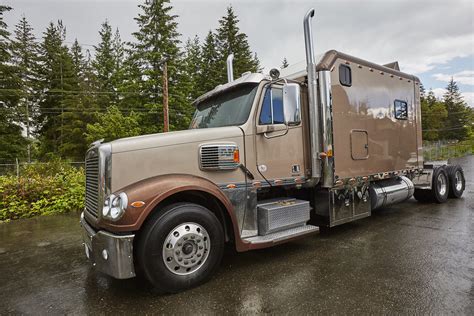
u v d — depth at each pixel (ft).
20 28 121.39
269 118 13.83
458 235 16.05
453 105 244.63
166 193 10.19
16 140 79.05
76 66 121.29
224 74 116.78
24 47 113.50
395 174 20.56
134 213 9.66
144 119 88.43
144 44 89.66
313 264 12.66
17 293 11.02
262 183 13.42
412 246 14.48
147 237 9.86
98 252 10.10
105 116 70.64
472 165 65.51
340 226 19.02
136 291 10.73
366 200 18.07
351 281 10.85
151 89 90.17
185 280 10.36
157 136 11.50
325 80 15.16
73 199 28.04
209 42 123.24
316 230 14.21
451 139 228.43
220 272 12.13
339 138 16.05
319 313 8.79
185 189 10.61
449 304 9.03
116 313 9.25
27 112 96.58
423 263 12.29
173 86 90.89
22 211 25.57
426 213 21.75
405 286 10.29
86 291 10.94
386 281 10.73
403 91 21.81
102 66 134.00
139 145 10.85
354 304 9.22
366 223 19.49
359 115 17.48
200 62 124.77
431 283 10.46
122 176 10.44
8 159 75.72
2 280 12.30
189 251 10.47
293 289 10.41
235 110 14.06
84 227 11.64
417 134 23.39
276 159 14.01
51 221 23.65
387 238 15.98
